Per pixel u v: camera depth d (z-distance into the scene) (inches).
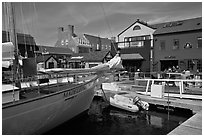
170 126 327.6
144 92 491.5
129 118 373.4
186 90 469.4
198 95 415.5
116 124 339.9
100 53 1164.5
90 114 401.7
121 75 911.7
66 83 389.1
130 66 1018.1
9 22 271.1
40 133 267.4
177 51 880.3
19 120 217.3
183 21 989.8
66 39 1824.6
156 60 943.7
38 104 235.8
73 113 333.1
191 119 269.3
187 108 378.3
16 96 229.3
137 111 406.3
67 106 296.7
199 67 817.5
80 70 313.0
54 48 1460.4
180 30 863.7
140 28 1056.8
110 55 1143.0
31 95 273.1
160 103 416.8
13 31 271.3
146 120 360.8
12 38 269.7
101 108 449.7
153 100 428.1
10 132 214.7
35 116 236.7
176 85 542.0
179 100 412.5
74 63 1208.2
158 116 385.1
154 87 454.3
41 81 320.8
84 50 1822.1
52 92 281.3
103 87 567.2
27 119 227.0
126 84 645.3
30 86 336.8
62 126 316.2
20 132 228.1
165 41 916.6
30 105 225.3
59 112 281.9
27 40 1135.6
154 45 950.4
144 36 1041.5
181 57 869.2
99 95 534.3
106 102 479.2
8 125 207.3
